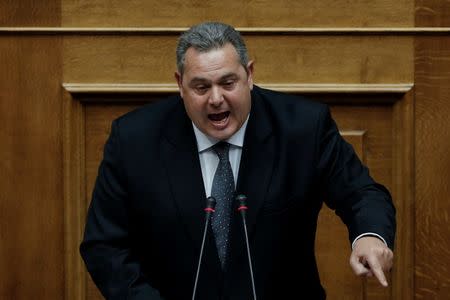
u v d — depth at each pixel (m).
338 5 10.88
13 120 10.93
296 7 10.88
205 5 10.87
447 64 10.88
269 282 8.36
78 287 11.07
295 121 8.62
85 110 11.02
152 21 10.89
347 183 8.45
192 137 8.55
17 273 11.02
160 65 10.91
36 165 10.95
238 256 8.28
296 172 8.49
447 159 10.94
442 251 11.01
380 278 7.25
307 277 8.71
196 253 8.34
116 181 8.59
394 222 8.10
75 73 10.91
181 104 8.77
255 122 8.59
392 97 10.92
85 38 10.90
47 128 10.94
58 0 10.90
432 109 10.92
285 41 10.88
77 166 10.98
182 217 8.36
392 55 10.88
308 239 8.73
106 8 10.89
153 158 8.54
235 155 8.59
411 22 10.89
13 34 10.88
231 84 7.92
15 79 10.91
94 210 8.64
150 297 7.98
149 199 8.46
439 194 10.96
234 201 8.35
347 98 10.93
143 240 8.59
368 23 10.89
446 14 10.88
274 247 8.36
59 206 10.98
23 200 10.97
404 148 10.92
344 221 8.40
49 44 10.91
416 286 11.05
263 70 10.90
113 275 8.26
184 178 8.44
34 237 10.99
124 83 10.93
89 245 8.52
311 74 10.91
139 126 8.69
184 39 8.02
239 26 10.89
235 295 8.28
